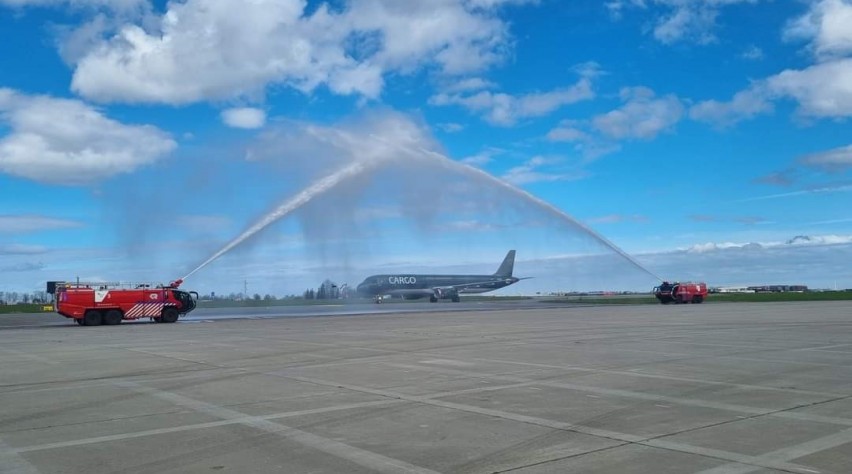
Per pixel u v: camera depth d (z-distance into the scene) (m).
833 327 34.81
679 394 14.23
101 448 9.87
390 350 24.12
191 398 14.15
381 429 11.00
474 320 45.41
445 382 16.11
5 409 13.03
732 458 9.05
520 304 92.69
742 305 72.88
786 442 9.95
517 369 18.41
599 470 8.48
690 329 34.03
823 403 13.16
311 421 11.70
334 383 16.09
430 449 9.65
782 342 26.25
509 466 8.72
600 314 53.59
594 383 15.79
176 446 9.95
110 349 25.66
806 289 191.12
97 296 45.41
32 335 34.88
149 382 16.55
